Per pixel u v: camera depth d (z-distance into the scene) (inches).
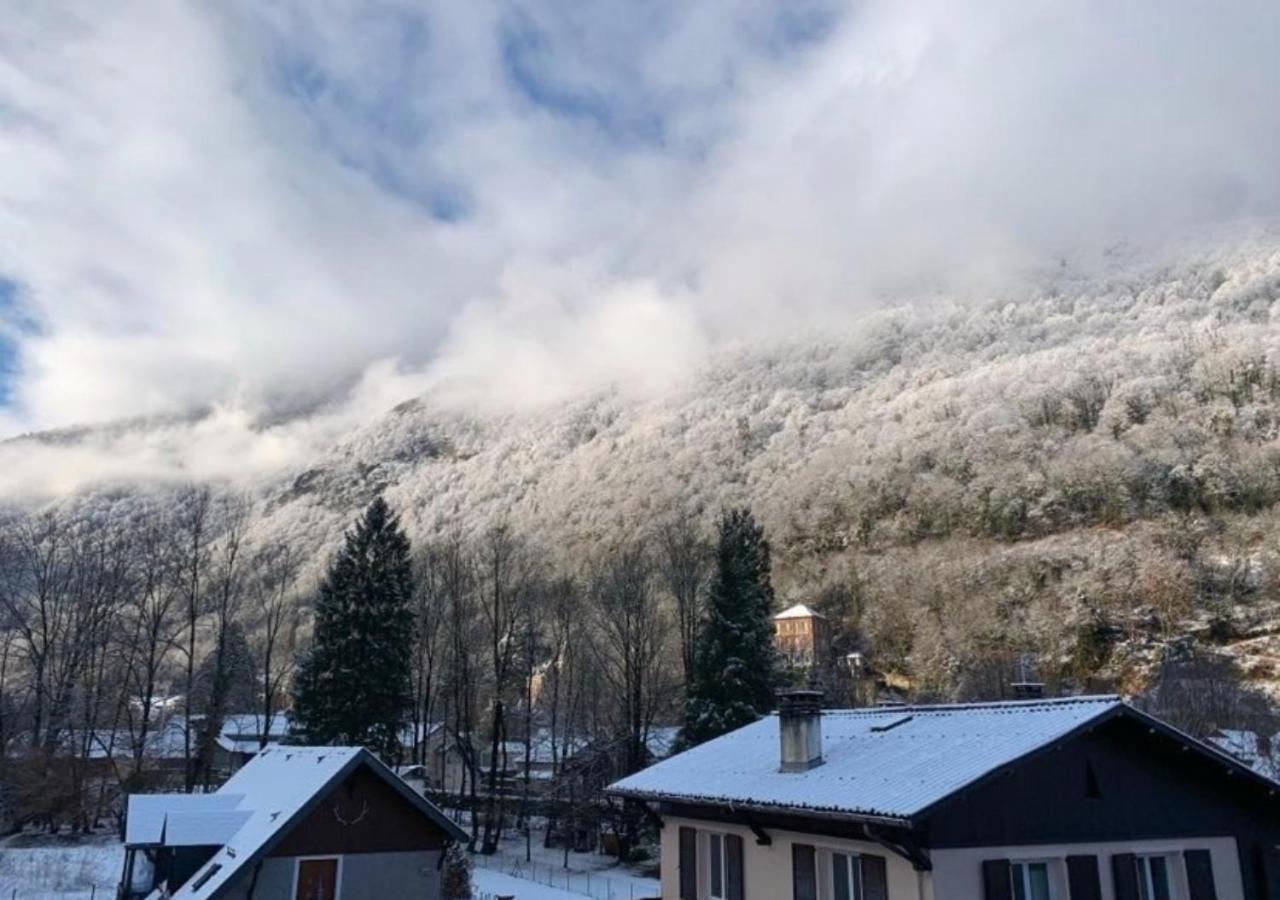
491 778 2139.5
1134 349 6156.5
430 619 2551.7
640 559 2935.5
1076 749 669.3
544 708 2915.8
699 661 1882.4
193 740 2247.8
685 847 885.2
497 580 2466.8
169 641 2095.2
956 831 617.6
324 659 1924.2
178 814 1013.2
